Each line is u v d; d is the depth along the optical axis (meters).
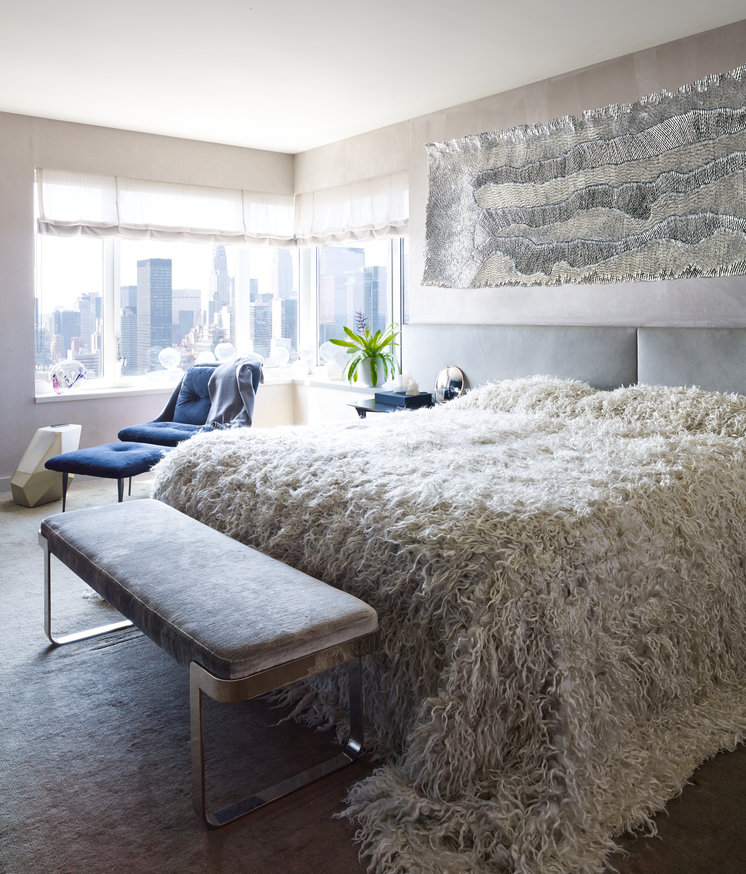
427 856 1.50
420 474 2.29
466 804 1.59
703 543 2.11
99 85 4.00
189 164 5.24
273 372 6.01
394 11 3.05
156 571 1.97
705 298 3.28
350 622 1.70
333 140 5.26
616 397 3.24
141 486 4.83
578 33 3.26
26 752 1.93
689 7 2.99
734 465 2.45
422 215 4.62
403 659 1.83
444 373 4.41
